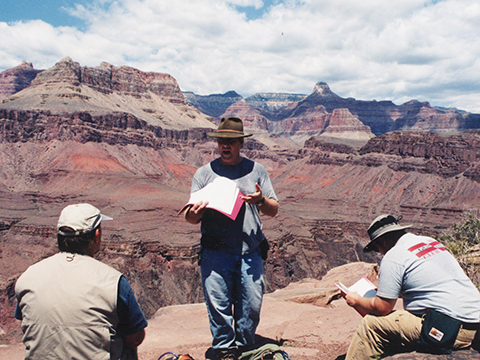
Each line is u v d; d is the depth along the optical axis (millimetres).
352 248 125750
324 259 117812
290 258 108188
